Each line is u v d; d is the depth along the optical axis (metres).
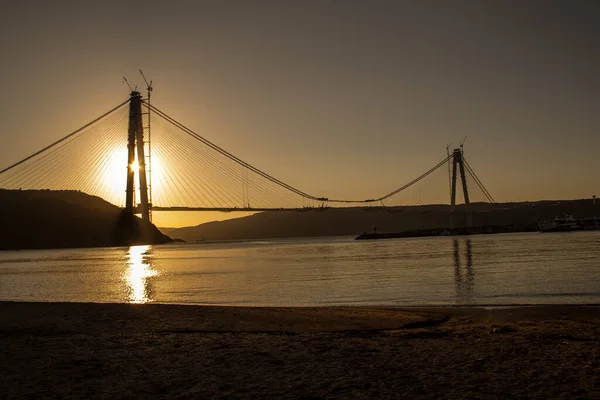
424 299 23.08
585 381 8.52
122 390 8.66
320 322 15.51
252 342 12.09
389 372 9.30
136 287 32.91
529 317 16.48
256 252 88.56
